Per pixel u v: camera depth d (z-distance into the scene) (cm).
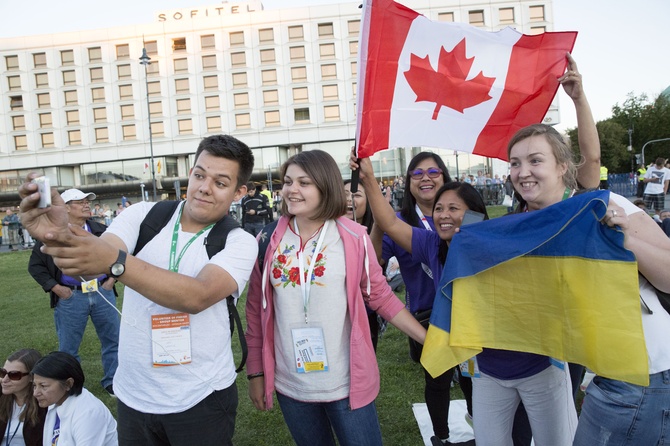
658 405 162
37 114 4522
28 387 285
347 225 213
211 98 4459
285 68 4412
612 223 161
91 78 4503
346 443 209
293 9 4384
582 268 176
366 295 219
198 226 195
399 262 304
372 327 314
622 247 164
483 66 273
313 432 214
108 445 280
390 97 262
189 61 4441
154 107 4481
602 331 170
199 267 185
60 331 403
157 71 4459
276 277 210
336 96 4416
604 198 163
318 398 205
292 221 219
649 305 169
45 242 125
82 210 427
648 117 4838
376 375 214
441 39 265
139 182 4453
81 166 4594
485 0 4109
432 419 288
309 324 205
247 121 4456
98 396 424
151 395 179
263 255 217
